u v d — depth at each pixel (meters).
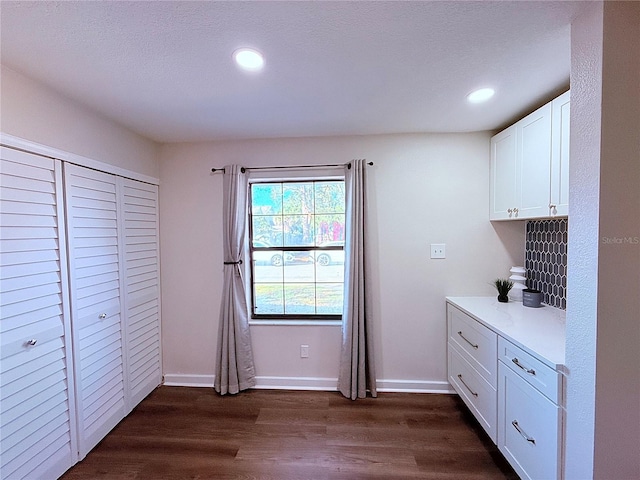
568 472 1.14
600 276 1.00
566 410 1.16
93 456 1.75
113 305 1.99
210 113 1.90
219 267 2.51
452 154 2.34
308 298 2.60
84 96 1.63
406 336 2.42
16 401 1.36
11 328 1.33
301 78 1.48
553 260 2.01
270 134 2.34
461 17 1.06
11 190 1.34
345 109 1.87
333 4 0.98
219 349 2.44
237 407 2.23
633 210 0.99
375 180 2.38
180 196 2.51
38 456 1.46
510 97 1.72
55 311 1.55
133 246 2.19
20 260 1.37
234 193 2.39
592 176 1.02
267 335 2.52
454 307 2.21
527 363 1.37
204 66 1.36
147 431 1.97
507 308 2.03
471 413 2.12
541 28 1.12
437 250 2.38
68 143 1.65
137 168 2.25
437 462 1.68
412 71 1.43
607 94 0.98
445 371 2.41
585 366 1.05
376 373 2.45
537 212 1.73
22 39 1.14
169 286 2.55
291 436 1.91
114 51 1.24
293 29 1.11
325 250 2.57
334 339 2.48
